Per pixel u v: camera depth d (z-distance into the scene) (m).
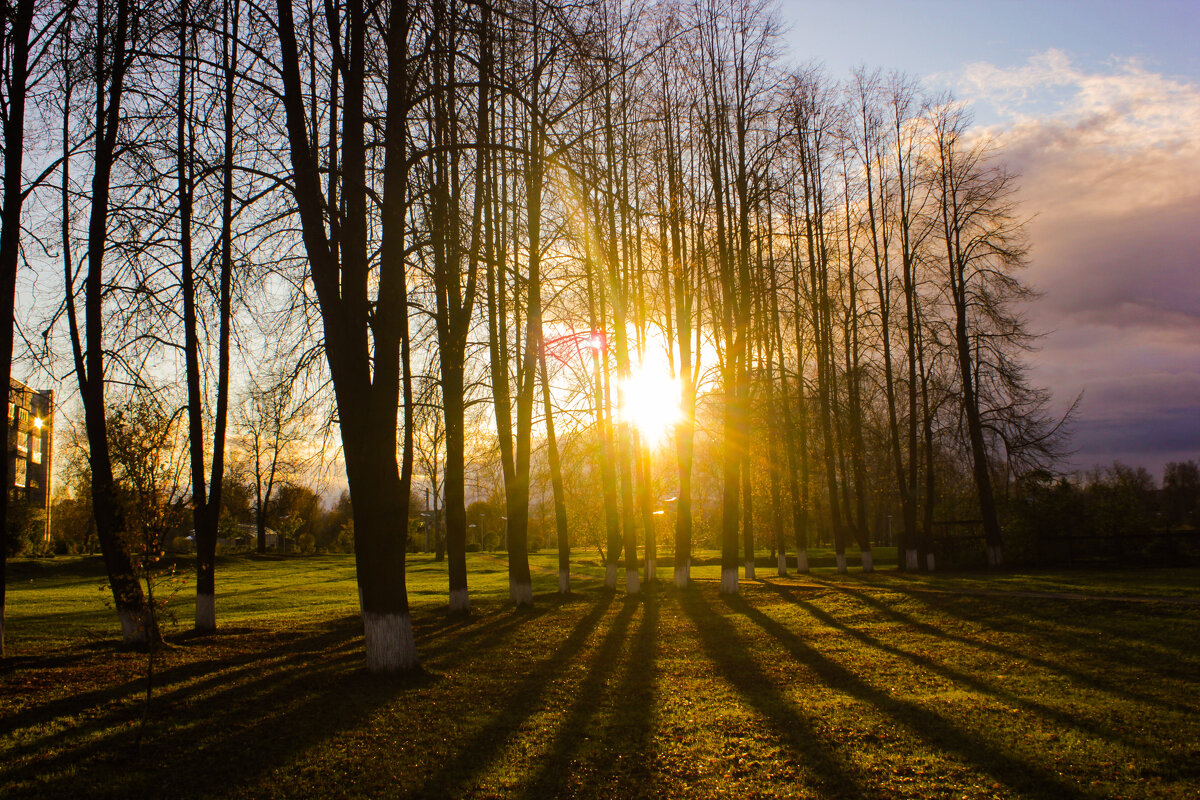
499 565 53.53
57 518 64.81
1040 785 6.69
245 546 79.19
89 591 31.67
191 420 15.70
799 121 27.22
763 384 25.44
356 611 21.95
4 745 7.71
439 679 10.83
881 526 65.31
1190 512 46.00
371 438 10.79
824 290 30.27
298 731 8.27
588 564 49.84
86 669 11.66
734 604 20.70
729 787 6.73
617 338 23.23
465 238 11.11
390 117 10.87
